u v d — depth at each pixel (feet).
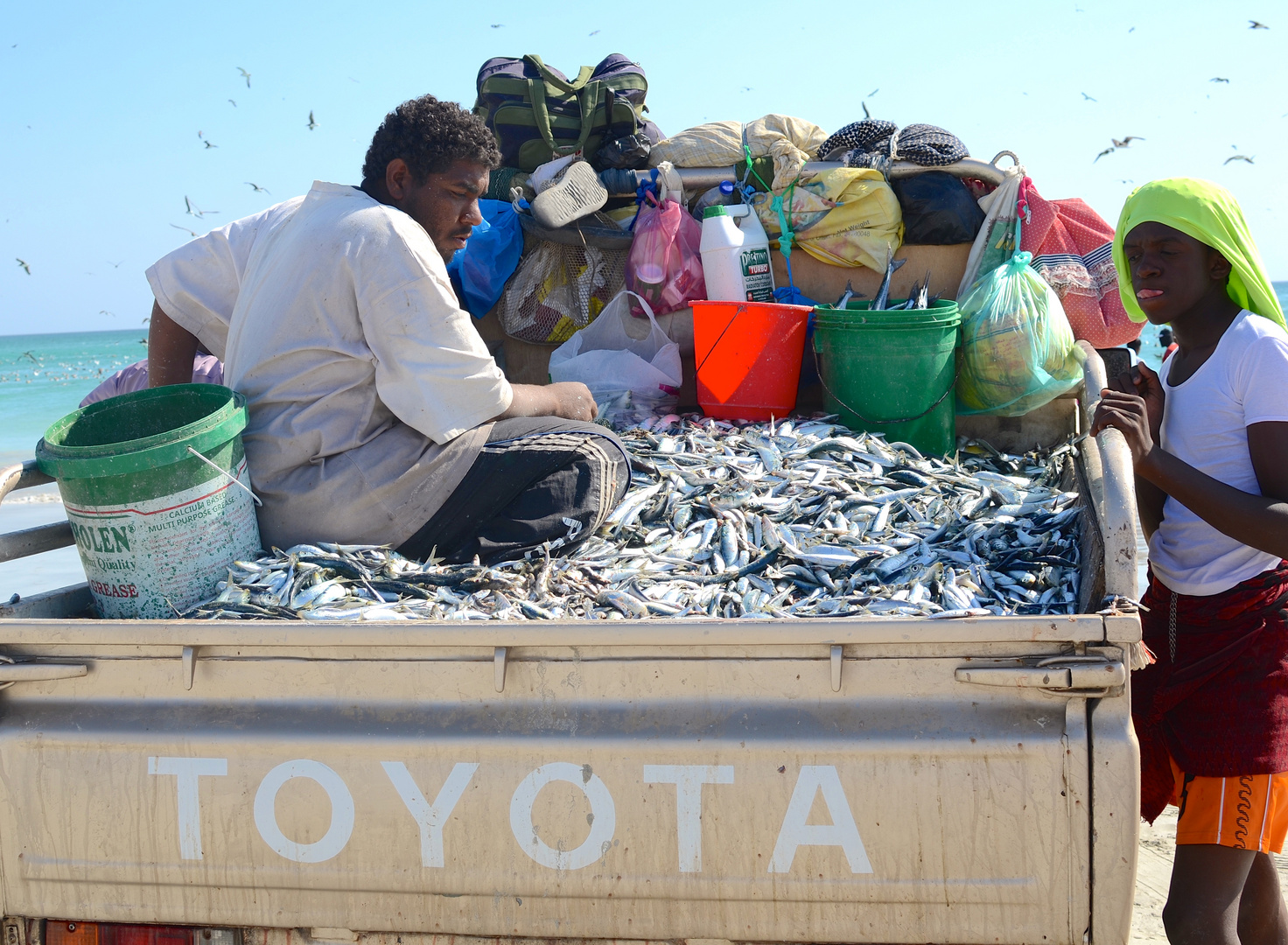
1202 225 7.14
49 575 29.04
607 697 5.92
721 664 5.83
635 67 15.08
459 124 9.38
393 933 6.09
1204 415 7.34
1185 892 7.04
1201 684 7.16
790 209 13.76
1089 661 5.43
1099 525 7.18
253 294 9.38
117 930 6.34
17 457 69.82
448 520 9.02
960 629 5.50
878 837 5.66
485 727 5.97
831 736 5.69
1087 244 13.37
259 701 6.20
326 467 8.98
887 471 11.05
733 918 5.83
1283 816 6.99
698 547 9.23
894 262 13.74
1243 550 7.17
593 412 10.89
